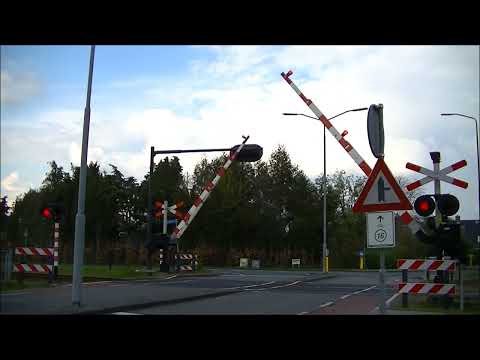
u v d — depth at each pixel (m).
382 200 8.95
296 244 60.81
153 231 28.70
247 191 62.69
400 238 53.31
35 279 23.36
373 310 13.64
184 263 36.66
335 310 13.67
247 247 60.38
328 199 63.25
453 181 14.61
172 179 64.31
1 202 42.38
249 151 27.39
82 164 13.91
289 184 64.31
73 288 13.39
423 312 13.14
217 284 23.25
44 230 53.97
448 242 13.48
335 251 57.69
